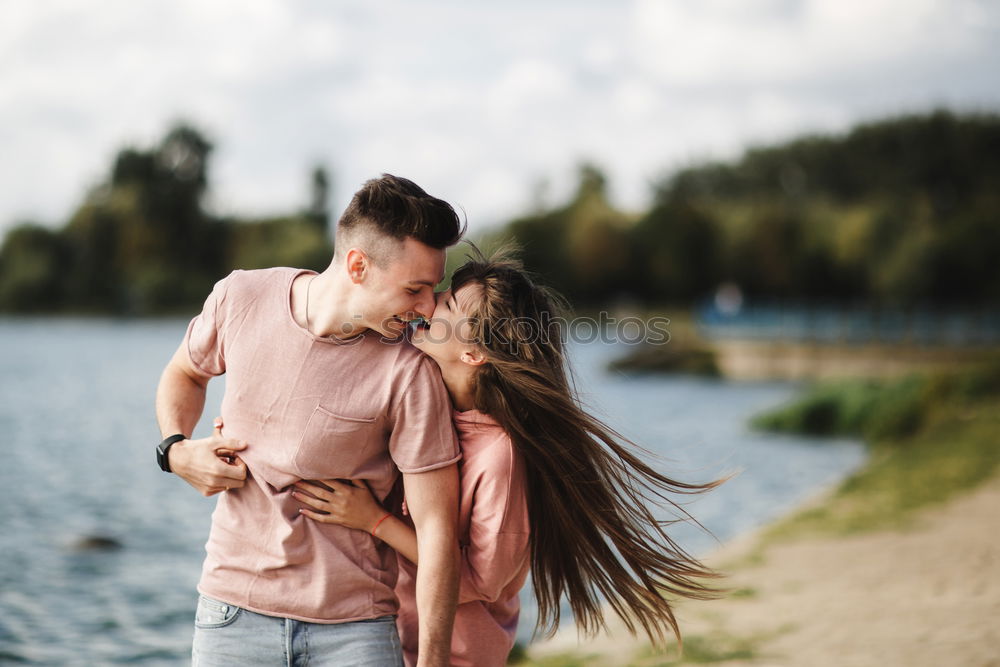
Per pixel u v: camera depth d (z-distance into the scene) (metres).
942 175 78.56
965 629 5.25
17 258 80.00
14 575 8.27
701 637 5.41
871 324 37.59
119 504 11.83
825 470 15.83
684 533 10.35
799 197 84.06
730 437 20.48
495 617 2.82
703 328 42.94
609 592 2.91
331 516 2.46
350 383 2.45
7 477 13.82
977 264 57.84
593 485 2.73
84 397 27.30
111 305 79.81
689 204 74.19
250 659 2.47
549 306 2.75
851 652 4.97
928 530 8.27
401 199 2.35
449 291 2.66
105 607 7.38
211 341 2.61
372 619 2.50
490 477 2.57
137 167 84.44
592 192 82.38
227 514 2.54
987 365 18.94
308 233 81.19
